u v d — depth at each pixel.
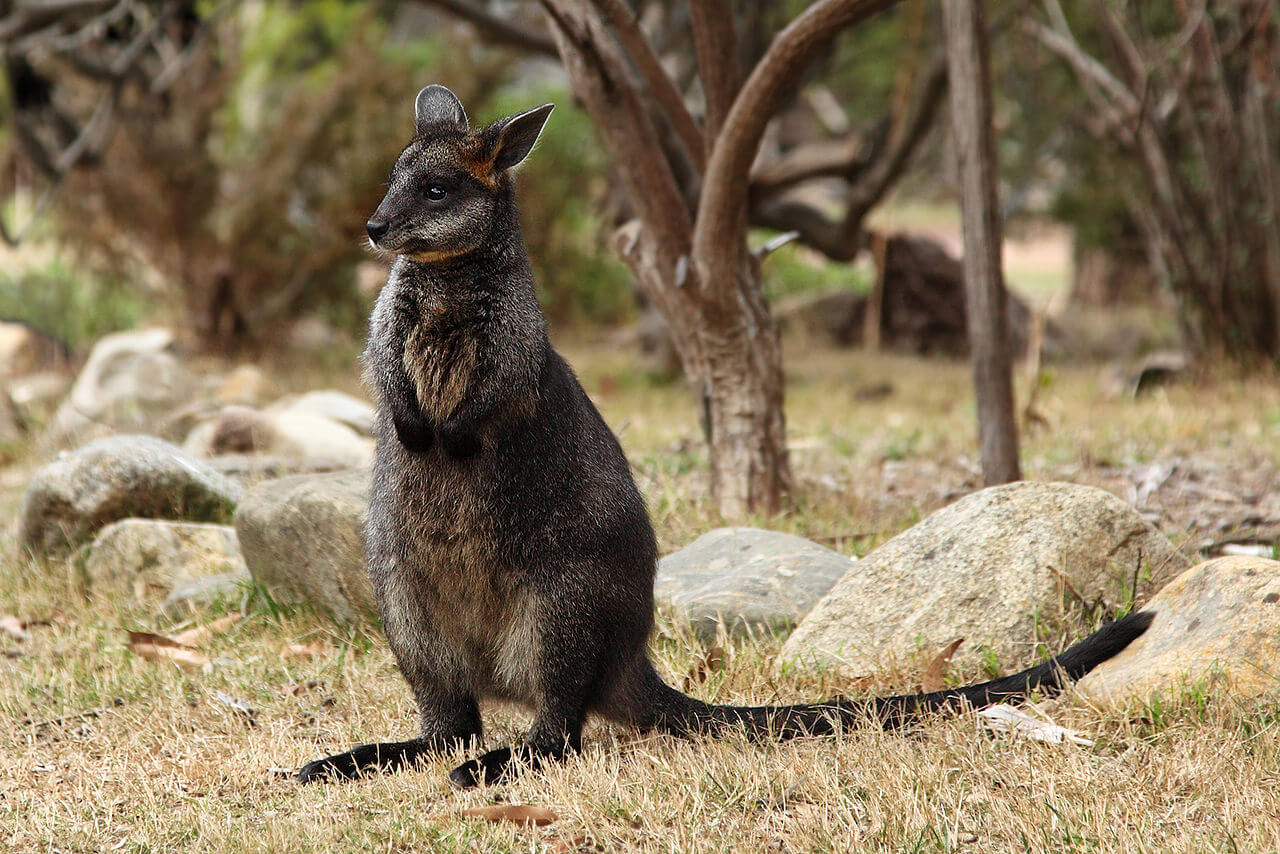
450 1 19.22
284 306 23.58
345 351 23.66
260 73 25.14
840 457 14.51
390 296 6.40
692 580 8.80
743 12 21.36
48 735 7.14
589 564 6.35
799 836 5.25
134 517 10.58
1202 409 16.86
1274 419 15.88
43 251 29.98
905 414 18.19
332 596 8.74
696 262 10.91
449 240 6.22
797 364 24.98
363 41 24.19
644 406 19.17
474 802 5.86
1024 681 6.62
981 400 10.76
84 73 21.23
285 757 6.59
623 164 10.98
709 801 5.67
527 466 6.30
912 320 28.09
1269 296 19.55
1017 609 7.37
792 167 21.39
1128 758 5.88
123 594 9.73
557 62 24.03
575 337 29.39
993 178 10.55
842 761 6.02
